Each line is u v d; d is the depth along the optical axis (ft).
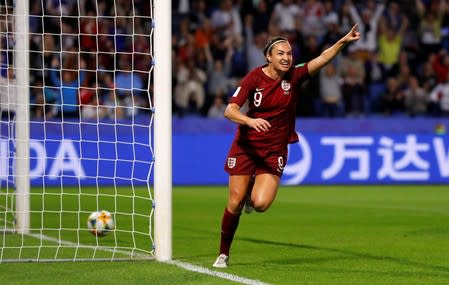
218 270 84.74
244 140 85.97
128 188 211.61
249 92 84.64
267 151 85.61
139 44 240.73
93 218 104.68
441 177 238.68
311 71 85.97
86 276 80.43
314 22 266.98
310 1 267.39
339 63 261.03
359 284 76.69
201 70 254.47
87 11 238.07
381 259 94.58
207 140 230.48
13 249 102.63
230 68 257.14
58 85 226.58
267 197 84.94
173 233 123.54
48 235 118.73
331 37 264.11
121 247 104.22
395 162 236.43
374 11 271.08
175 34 261.24
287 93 85.35
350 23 268.00
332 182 233.14
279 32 263.29
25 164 119.44
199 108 252.62
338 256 97.19
